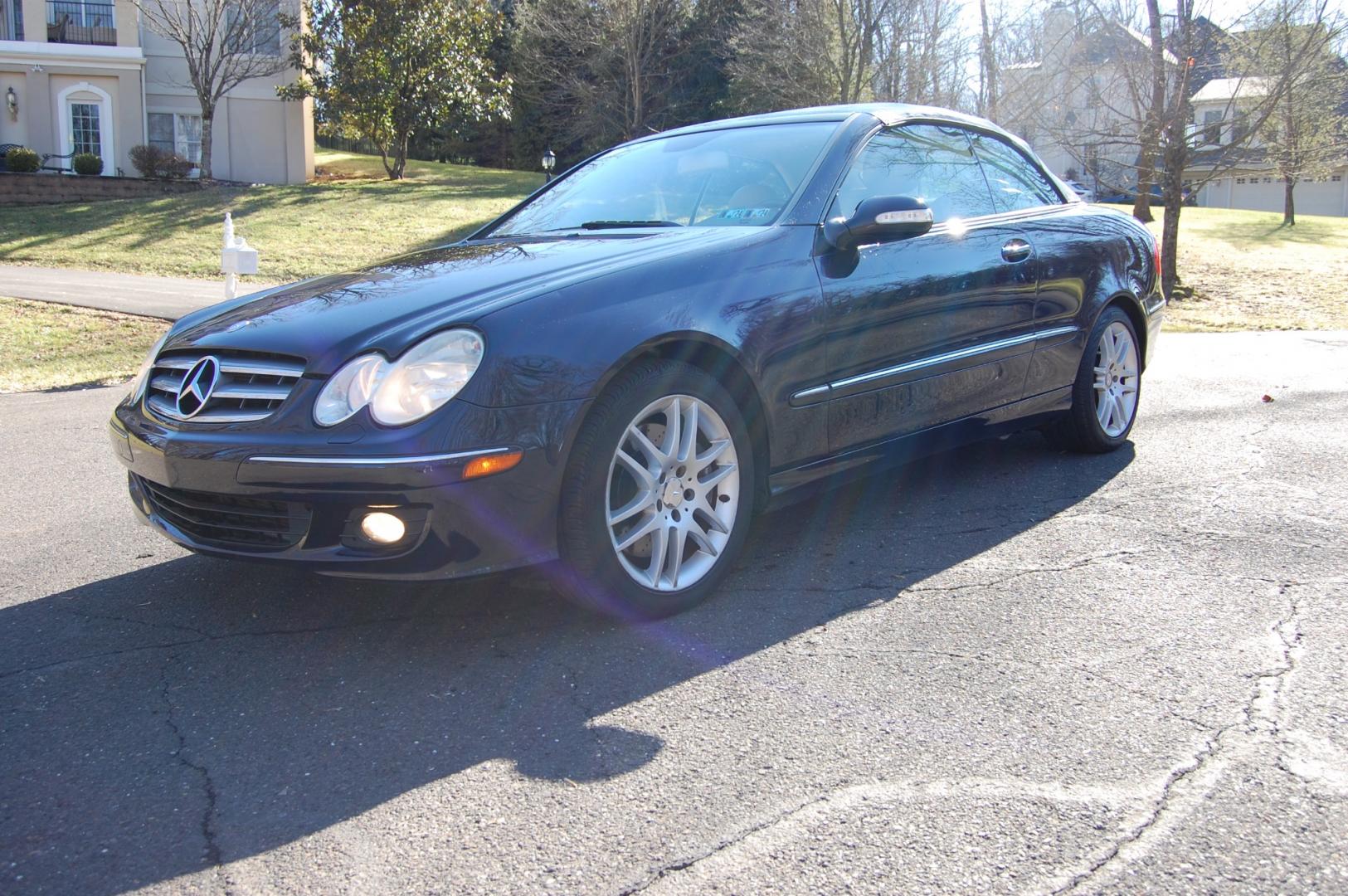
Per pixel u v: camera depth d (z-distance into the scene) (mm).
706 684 2734
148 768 2369
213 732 2533
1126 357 5094
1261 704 2576
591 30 32375
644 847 2043
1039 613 3164
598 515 2939
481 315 2852
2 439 6008
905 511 4227
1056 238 4555
